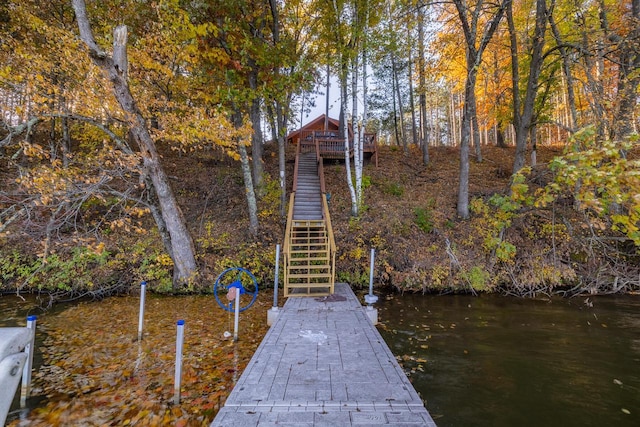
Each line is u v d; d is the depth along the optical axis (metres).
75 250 8.24
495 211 9.79
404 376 3.38
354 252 9.16
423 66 13.12
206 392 3.80
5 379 1.92
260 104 10.93
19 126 6.39
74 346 5.15
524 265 8.58
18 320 6.42
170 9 7.29
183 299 7.92
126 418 3.31
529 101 10.02
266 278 8.85
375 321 6.12
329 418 2.60
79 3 6.65
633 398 3.91
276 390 3.06
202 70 8.91
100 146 10.95
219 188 12.02
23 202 6.29
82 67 6.82
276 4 9.95
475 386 4.21
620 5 9.16
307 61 9.33
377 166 14.72
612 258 8.20
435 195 11.77
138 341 5.36
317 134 17.12
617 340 5.54
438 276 8.51
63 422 3.25
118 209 9.92
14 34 7.57
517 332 5.93
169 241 8.50
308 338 4.55
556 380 4.33
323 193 11.14
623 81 7.79
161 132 7.58
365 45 9.41
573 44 8.96
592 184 4.14
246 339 5.46
